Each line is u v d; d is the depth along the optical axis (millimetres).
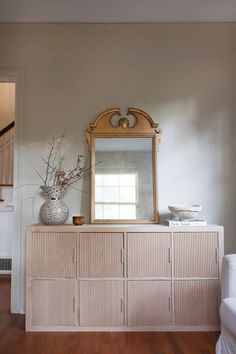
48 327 2439
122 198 2859
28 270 2461
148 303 2453
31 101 2943
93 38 2992
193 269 2469
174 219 2715
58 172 2877
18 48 2977
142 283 2463
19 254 2848
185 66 2984
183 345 2199
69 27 2990
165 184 2904
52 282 2461
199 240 2486
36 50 2977
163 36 2998
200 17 2914
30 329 2436
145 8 2762
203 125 2949
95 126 2895
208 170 2924
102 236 2480
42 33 2988
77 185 2902
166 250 2477
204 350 2125
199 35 3004
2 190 4344
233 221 2891
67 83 2961
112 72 2971
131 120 2943
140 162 2895
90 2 2664
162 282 2465
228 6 2742
